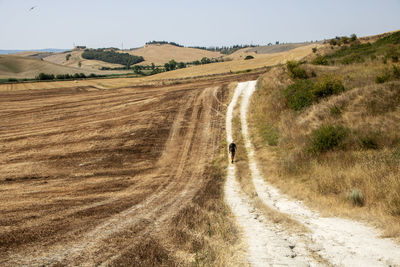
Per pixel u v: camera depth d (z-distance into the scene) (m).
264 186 14.12
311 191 11.68
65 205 11.70
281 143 19.73
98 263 6.07
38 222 9.25
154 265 5.75
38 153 21.94
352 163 13.00
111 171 18.44
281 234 7.45
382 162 11.68
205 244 6.64
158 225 8.68
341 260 5.48
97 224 8.96
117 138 24.78
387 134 14.55
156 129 26.86
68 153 21.84
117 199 12.74
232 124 27.27
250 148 21.38
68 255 6.55
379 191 9.30
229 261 5.51
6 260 6.32
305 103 23.78
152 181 16.31
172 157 21.08
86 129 27.38
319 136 15.95
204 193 13.25
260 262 5.46
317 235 7.07
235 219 9.09
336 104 19.53
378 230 6.88
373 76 24.38
